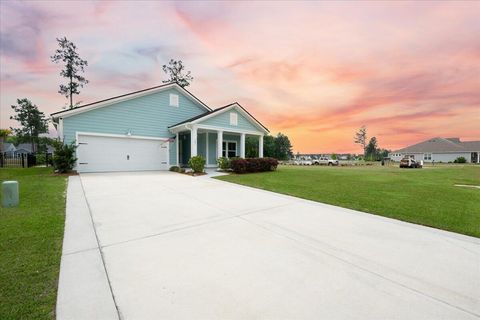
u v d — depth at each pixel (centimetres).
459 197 719
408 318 195
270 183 970
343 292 231
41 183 844
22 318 186
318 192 781
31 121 3794
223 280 250
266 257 308
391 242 365
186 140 1789
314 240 370
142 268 275
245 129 1688
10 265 272
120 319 189
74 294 221
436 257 314
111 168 1359
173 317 192
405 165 2664
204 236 382
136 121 1444
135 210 535
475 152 4728
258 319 191
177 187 852
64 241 351
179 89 1630
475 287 244
